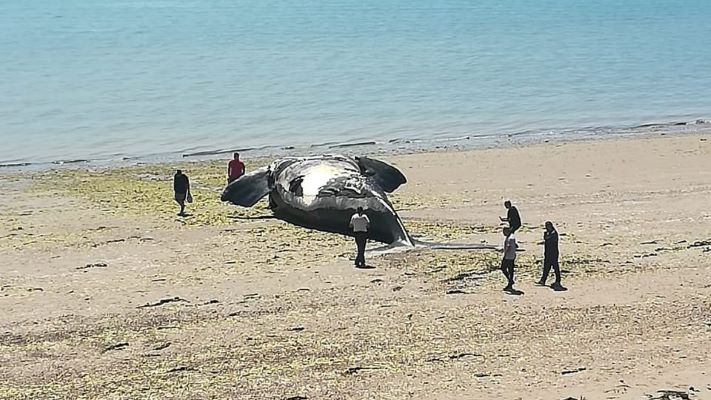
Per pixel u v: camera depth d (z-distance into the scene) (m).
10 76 115.25
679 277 34.59
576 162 64.56
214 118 87.00
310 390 24.19
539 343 27.53
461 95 102.81
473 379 24.73
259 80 113.38
